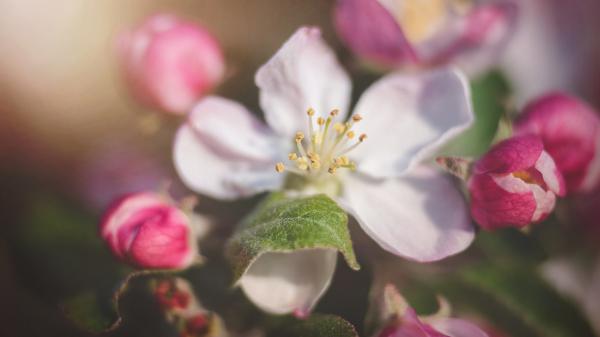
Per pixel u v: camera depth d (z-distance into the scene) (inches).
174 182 7.8
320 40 7.1
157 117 7.5
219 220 7.0
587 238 7.1
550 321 7.0
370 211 6.9
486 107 7.5
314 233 6.1
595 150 6.8
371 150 7.1
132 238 6.5
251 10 7.9
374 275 6.9
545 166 6.4
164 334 7.0
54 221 7.8
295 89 7.0
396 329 6.4
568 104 6.8
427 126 7.0
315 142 7.0
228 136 7.1
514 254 7.1
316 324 6.5
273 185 7.0
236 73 7.5
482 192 6.5
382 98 7.1
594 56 8.6
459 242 6.6
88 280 7.6
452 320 6.6
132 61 7.3
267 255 6.6
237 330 6.7
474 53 7.7
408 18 7.8
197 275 6.8
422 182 6.9
